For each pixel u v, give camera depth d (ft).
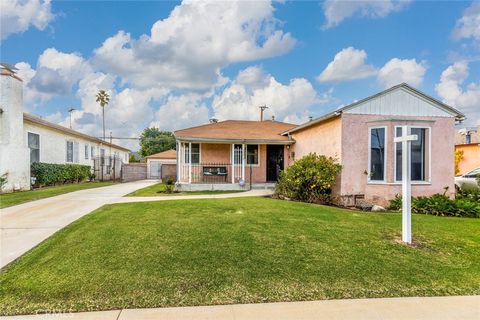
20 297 11.09
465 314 10.34
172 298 11.12
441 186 36.04
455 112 36.60
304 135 48.01
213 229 19.97
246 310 10.39
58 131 64.23
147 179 94.27
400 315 10.21
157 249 16.14
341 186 35.78
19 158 46.93
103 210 27.27
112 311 10.21
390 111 36.52
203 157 53.83
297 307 10.64
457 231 21.27
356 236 19.15
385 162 34.83
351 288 12.17
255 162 55.11
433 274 13.74
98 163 81.51
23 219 24.13
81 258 14.87
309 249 16.48
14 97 46.34
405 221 18.38
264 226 20.90
